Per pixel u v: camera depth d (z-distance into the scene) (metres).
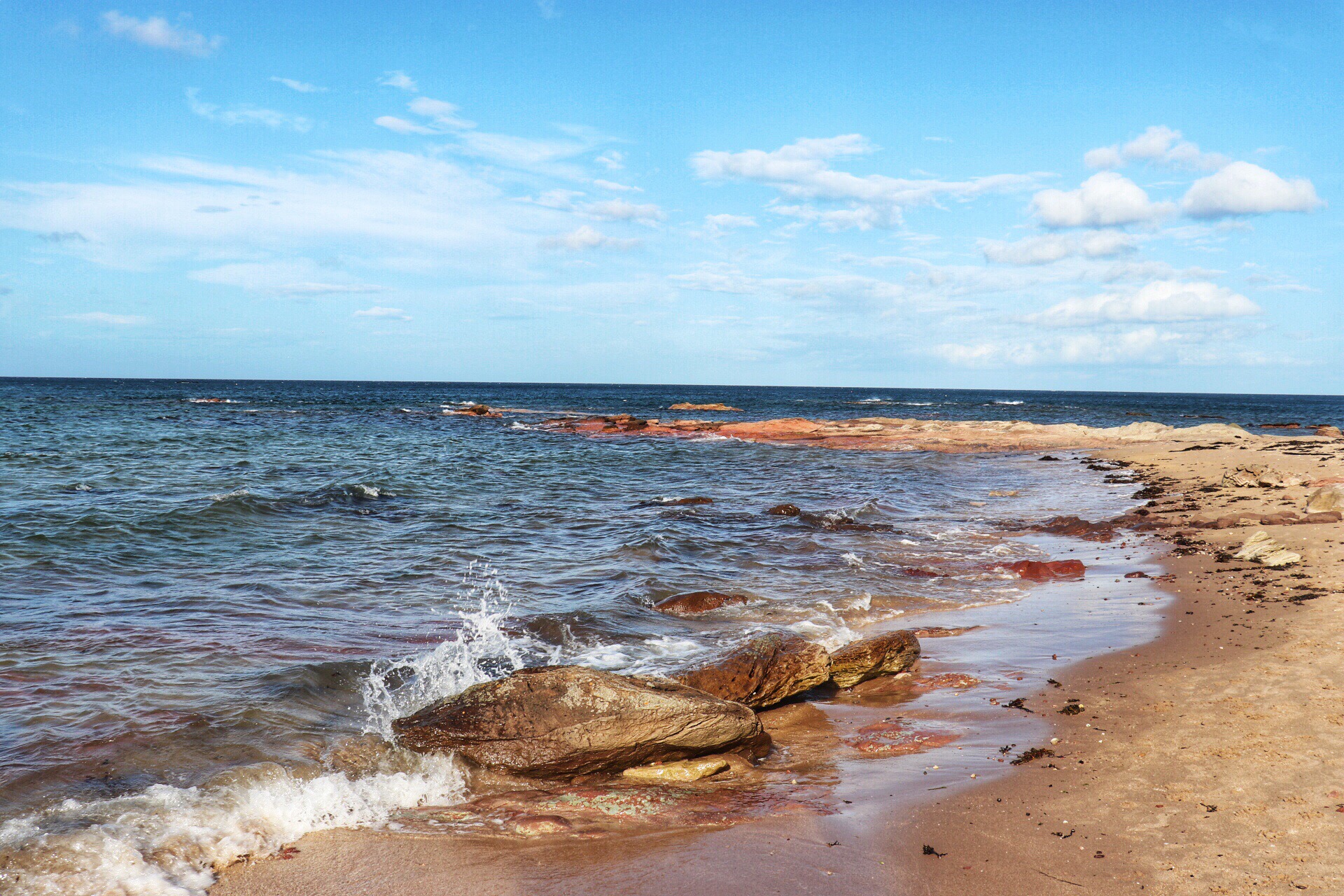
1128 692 8.48
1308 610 10.91
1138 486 27.95
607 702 7.24
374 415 66.06
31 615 10.62
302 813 6.11
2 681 8.20
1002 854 5.38
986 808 6.05
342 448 38.59
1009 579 14.84
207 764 6.75
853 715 8.62
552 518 20.48
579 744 6.97
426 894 5.06
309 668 8.98
